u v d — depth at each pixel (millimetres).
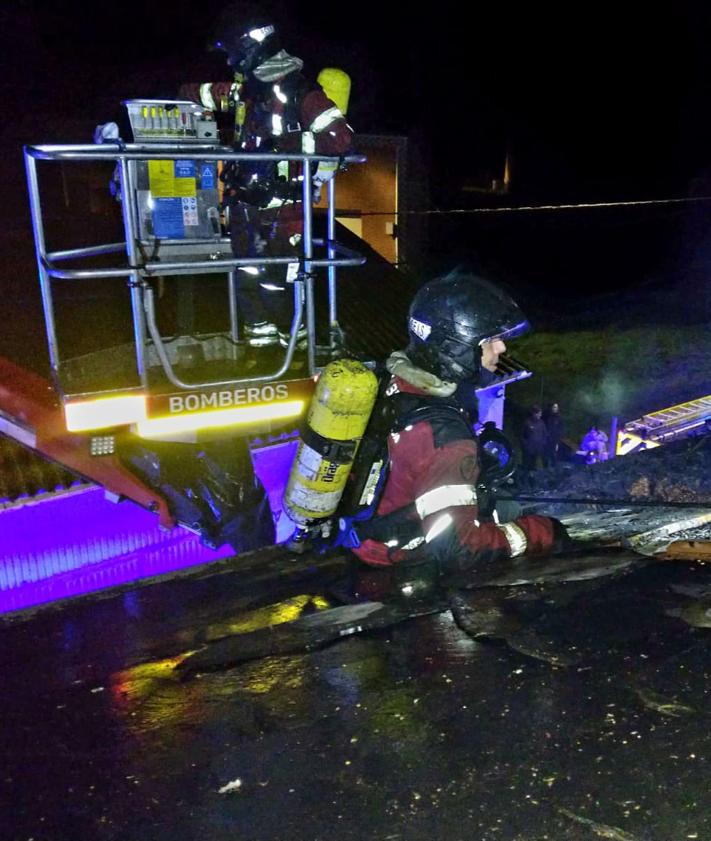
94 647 2402
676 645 1900
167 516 5227
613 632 2012
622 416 18922
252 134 4137
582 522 3049
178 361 4695
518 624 2139
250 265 3793
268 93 4008
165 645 2340
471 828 1346
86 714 1909
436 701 1776
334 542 2975
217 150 4129
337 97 4277
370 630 2258
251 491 5605
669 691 1700
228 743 1700
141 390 3877
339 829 1380
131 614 2668
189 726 1796
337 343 4746
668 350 20359
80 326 9148
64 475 7797
